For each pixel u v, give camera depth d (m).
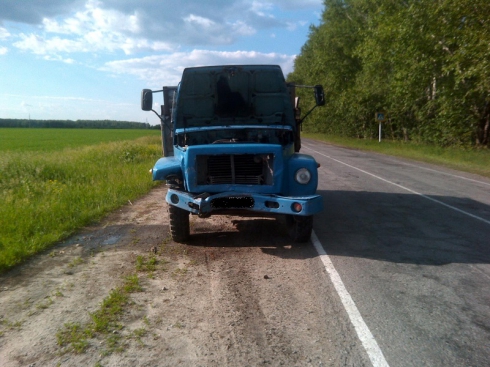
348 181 13.94
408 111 35.22
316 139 49.75
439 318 4.26
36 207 8.53
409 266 5.77
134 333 3.92
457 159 21.31
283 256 6.14
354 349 3.67
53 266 5.75
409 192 11.89
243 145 6.13
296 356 3.57
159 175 6.43
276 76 7.20
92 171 14.24
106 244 6.76
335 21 43.50
